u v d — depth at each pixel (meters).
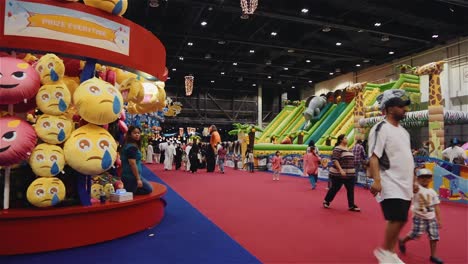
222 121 34.31
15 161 3.97
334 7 16.38
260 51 23.56
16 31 4.20
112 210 4.58
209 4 15.03
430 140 10.48
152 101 6.90
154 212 5.46
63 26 4.39
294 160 16.09
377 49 22.20
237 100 35.16
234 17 17.97
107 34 4.76
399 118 3.56
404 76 17.72
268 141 24.62
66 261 3.77
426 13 16.25
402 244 4.22
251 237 4.84
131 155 5.25
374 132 3.49
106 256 3.94
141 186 5.29
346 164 6.95
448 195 8.27
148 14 17.61
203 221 5.84
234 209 6.98
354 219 6.12
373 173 3.43
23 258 3.86
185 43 21.83
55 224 4.11
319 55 23.03
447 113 11.91
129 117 10.09
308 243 4.57
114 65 5.04
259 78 29.98
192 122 33.38
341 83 28.58
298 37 20.61
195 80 31.95
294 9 16.05
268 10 15.67
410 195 3.37
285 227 5.47
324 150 16.02
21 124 4.07
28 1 4.24
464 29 17.83
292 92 35.97
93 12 4.61
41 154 4.11
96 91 4.36
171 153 18.44
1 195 4.21
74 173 4.59
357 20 17.39
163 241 4.57
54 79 4.23
